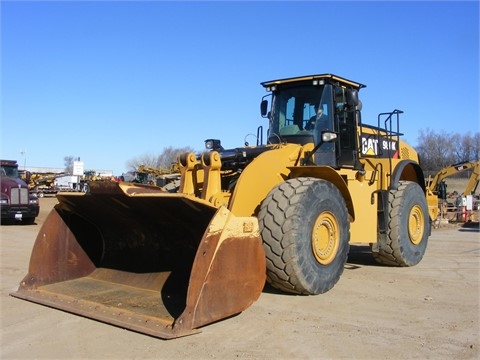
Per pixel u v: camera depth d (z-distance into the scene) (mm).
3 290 6078
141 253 5855
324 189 5895
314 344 4184
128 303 4969
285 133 7062
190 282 4227
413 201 8406
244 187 5551
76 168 24922
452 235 14602
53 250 5879
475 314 5207
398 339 4355
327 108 6934
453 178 49719
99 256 6250
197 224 5152
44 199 33875
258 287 4742
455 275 7469
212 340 4238
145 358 3836
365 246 11234
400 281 6949
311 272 5676
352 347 4129
